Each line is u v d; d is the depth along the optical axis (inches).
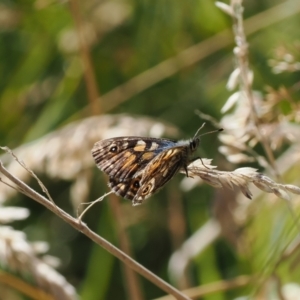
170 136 39.7
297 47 33.6
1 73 44.4
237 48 32.2
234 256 37.6
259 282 33.8
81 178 35.0
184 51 39.9
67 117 43.0
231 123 32.4
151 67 43.0
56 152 34.8
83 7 42.6
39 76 43.4
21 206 45.9
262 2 45.1
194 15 42.0
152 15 42.7
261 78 40.7
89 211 44.9
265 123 32.9
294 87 33.4
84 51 35.4
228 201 34.6
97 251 36.3
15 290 36.1
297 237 33.4
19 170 34.9
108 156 31.6
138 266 30.9
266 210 34.5
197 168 30.9
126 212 40.3
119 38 43.9
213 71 42.7
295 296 33.8
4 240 32.9
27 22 42.8
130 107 43.5
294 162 34.2
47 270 33.0
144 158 31.6
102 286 36.1
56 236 46.4
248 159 32.3
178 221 37.1
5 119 41.7
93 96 35.5
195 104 43.0
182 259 35.5
